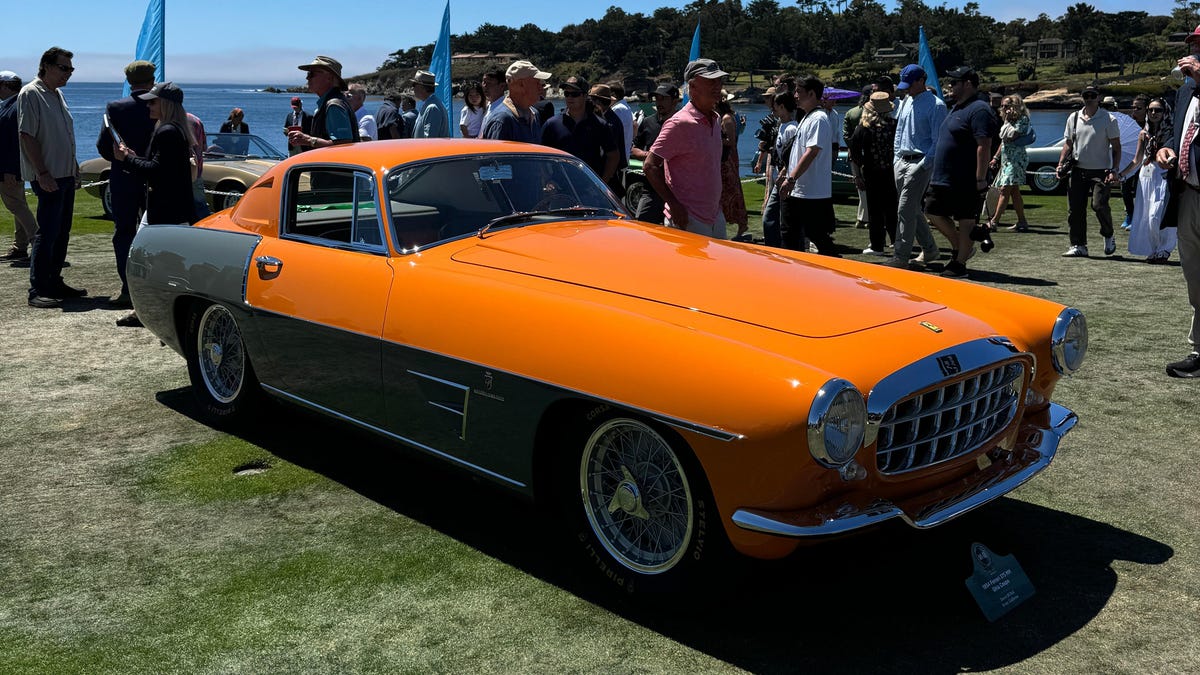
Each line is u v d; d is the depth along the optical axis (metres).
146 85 7.27
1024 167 11.82
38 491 4.13
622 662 2.85
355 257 4.04
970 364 3.05
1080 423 4.88
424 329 3.59
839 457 2.70
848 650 2.90
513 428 3.34
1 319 7.22
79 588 3.32
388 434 3.91
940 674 2.77
